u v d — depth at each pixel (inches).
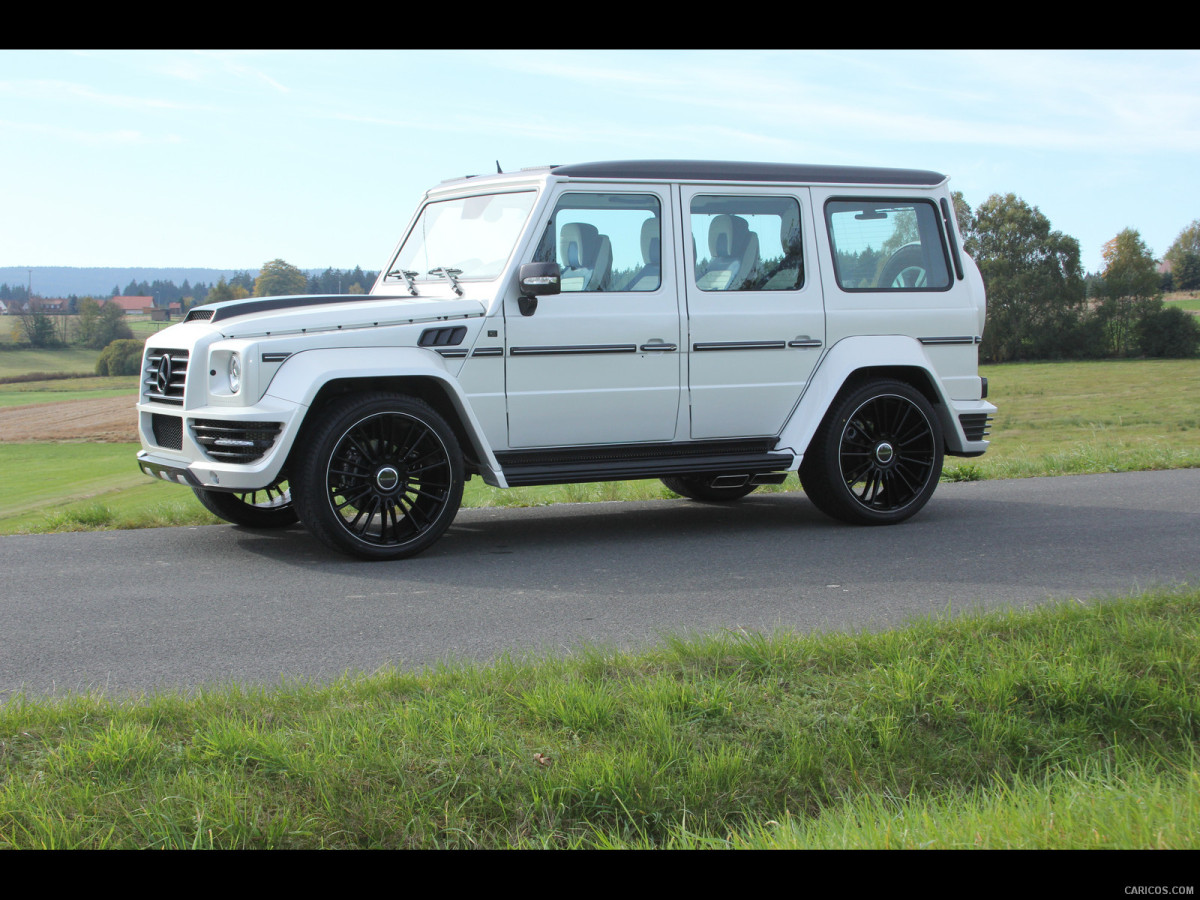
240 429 234.2
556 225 261.3
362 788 114.3
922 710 137.3
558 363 260.7
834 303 291.7
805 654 152.9
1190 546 254.4
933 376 299.9
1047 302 4215.1
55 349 4825.3
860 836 102.7
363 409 239.0
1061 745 132.9
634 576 228.4
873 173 300.0
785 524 299.0
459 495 250.4
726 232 280.1
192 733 125.1
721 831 114.7
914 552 252.7
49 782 112.0
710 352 276.2
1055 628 164.6
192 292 7795.3
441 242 283.3
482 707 132.6
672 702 135.0
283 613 195.9
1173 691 141.3
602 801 116.0
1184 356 4165.8
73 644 175.0
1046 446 1765.5
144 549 260.5
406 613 195.9
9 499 1460.4
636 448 272.2
